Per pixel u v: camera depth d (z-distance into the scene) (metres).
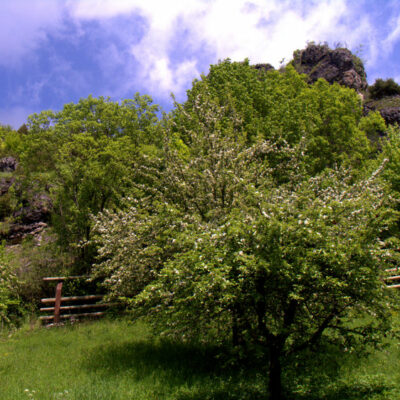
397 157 18.20
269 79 25.72
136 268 9.12
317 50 53.25
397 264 6.37
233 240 6.05
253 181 9.70
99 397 6.22
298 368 6.90
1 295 12.77
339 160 23.11
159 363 8.10
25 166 16.44
